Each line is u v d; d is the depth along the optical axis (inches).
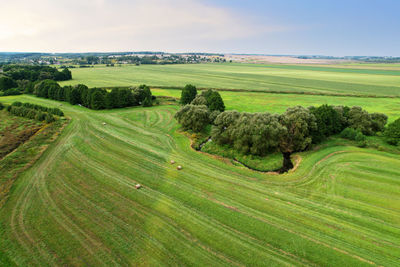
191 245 816.9
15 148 1646.2
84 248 802.2
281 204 1070.4
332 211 1021.8
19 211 989.8
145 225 912.9
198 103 2682.1
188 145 1850.4
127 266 732.0
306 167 1448.1
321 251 797.9
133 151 1678.2
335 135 2010.3
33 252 786.2
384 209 1035.3
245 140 1660.9
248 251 794.8
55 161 1465.3
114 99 2989.7
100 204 1045.2
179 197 1108.5
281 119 1813.5
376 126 2041.1
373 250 805.9
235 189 1194.6
